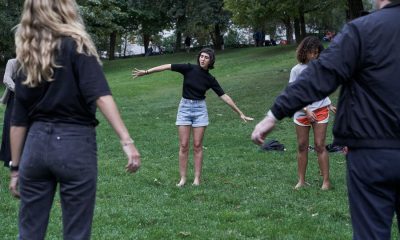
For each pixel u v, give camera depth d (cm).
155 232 521
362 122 277
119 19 3928
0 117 1591
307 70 285
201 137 742
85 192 308
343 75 279
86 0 2975
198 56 730
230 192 692
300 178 715
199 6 3775
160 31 4450
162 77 2542
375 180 275
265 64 2669
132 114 1572
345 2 2228
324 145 694
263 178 776
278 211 596
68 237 309
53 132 304
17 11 2561
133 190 705
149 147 1059
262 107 1539
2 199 648
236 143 1084
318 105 681
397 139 273
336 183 730
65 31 303
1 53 2833
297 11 2762
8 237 510
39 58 299
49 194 314
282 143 1070
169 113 1568
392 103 273
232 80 2183
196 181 743
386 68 275
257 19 3055
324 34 4466
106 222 557
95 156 317
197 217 578
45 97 305
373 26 278
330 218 573
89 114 314
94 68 305
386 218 278
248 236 515
